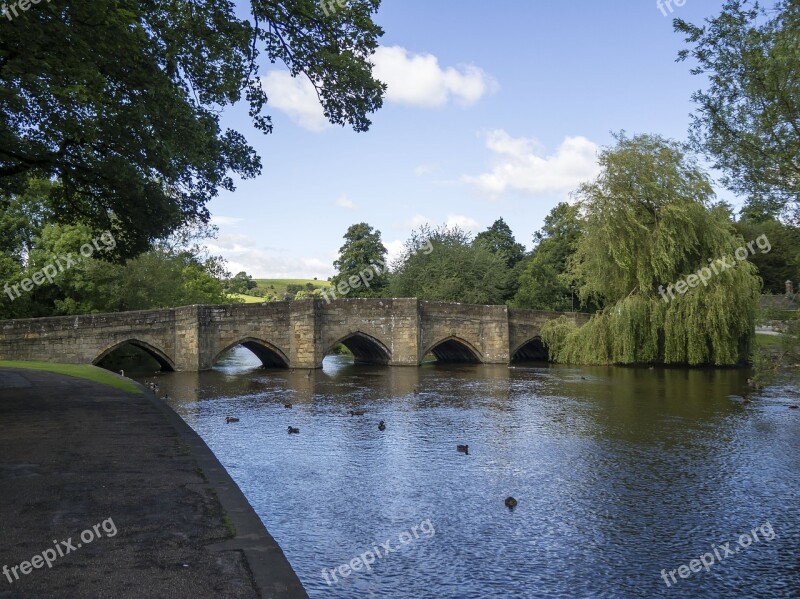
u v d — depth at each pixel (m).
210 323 42.00
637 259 41.25
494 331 51.06
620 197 41.75
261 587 5.79
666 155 41.66
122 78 16.11
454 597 8.50
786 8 15.14
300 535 10.70
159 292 50.94
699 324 39.59
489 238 89.69
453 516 11.76
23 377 25.83
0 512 7.93
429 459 16.06
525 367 46.00
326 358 61.81
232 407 25.05
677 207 39.56
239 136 21.48
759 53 15.48
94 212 21.66
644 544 10.55
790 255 18.11
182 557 6.52
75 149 18.36
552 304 65.25
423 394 29.47
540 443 18.06
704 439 18.66
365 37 18.92
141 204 19.89
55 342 37.41
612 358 43.16
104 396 19.84
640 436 19.05
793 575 9.41
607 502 12.70
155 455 11.33
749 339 40.53
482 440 18.41
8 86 14.41
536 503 12.59
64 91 13.55
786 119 15.75
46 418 15.30
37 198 45.88
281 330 44.88
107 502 8.41
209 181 20.97
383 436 18.95
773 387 30.91
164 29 16.78
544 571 9.42
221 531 7.34
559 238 69.94
